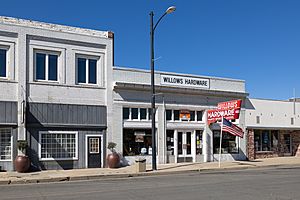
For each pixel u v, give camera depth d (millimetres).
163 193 12922
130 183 16406
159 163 26297
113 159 23609
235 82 30578
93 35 24859
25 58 22406
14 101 21953
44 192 13680
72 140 23547
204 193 12852
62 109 23281
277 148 33406
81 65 24312
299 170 22891
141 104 25844
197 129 28312
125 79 25438
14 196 12703
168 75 27109
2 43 21906
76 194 12930
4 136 21766
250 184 15398
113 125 24766
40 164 22422
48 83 22984
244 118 30875
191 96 28141
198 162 27828
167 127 26859
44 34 23062
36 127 22438
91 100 24234
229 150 29812
